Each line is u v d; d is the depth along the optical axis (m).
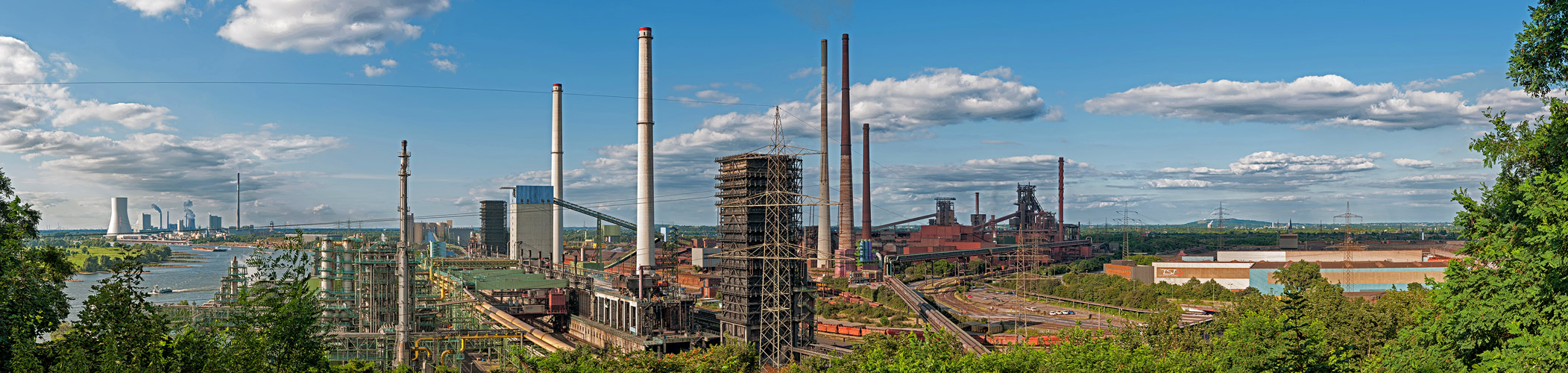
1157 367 79.06
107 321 51.59
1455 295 62.12
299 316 52.44
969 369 82.44
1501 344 57.31
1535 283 53.81
